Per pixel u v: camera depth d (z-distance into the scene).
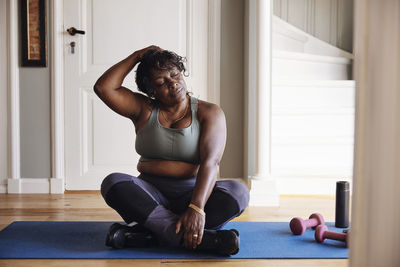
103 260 1.89
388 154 0.67
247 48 3.46
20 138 3.59
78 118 3.64
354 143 0.71
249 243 2.15
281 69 3.58
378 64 0.66
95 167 3.68
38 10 3.53
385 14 0.66
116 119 3.66
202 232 1.87
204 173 1.94
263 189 3.18
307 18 3.56
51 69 3.57
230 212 2.04
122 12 3.62
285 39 3.56
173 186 2.12
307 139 3.61
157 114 2.07
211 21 3.62
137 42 3.64
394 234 0.68
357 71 0.69
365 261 0.70
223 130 2.05
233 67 3.64
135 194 1.99
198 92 3.66
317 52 3.58
